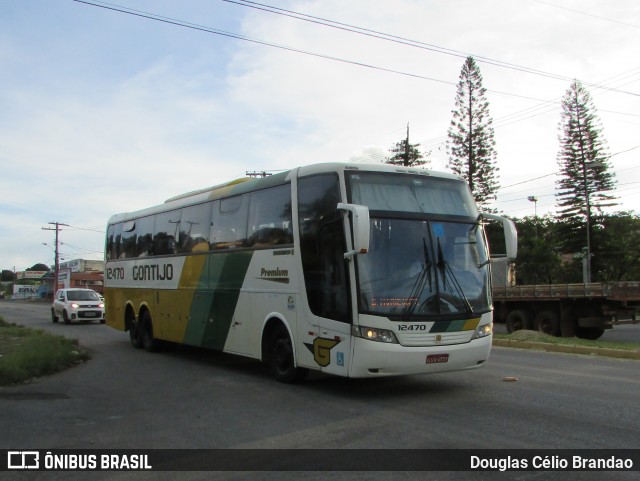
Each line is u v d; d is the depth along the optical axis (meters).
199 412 8.12
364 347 8.15
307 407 8.26
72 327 26.11
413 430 6.84
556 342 15.93
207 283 12.41
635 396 8.68
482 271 9.17
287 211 9.90
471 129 46.41
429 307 8.45
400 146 50.16
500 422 7.15
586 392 9.00
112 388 10.18
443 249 8.88
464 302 8.75
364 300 8.24
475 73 46.28
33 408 8.55
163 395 9.45
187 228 13.50
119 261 17.69
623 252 51.50
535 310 20.62
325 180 9.04
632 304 17.72
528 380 10.15
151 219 15.59
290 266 9.70
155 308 15.04
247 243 11.02
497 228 47.12
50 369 12.04
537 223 63.97
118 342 18.64
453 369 8.58
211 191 12.73
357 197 8.67
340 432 6.84
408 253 8.62
